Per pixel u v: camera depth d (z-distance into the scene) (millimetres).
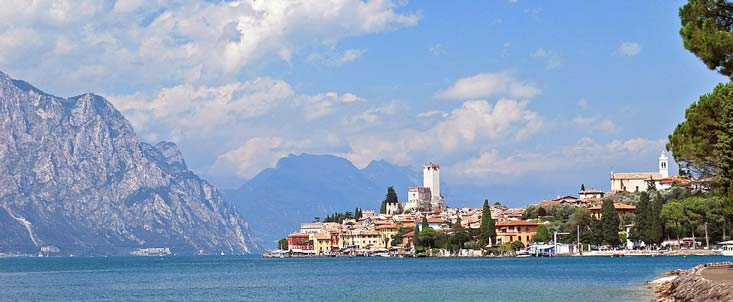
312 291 132625
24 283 183500
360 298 112188
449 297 108375
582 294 104375
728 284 67812
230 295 128625
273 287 148750
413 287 134500
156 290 148250
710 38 54969
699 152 74750
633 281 131000
